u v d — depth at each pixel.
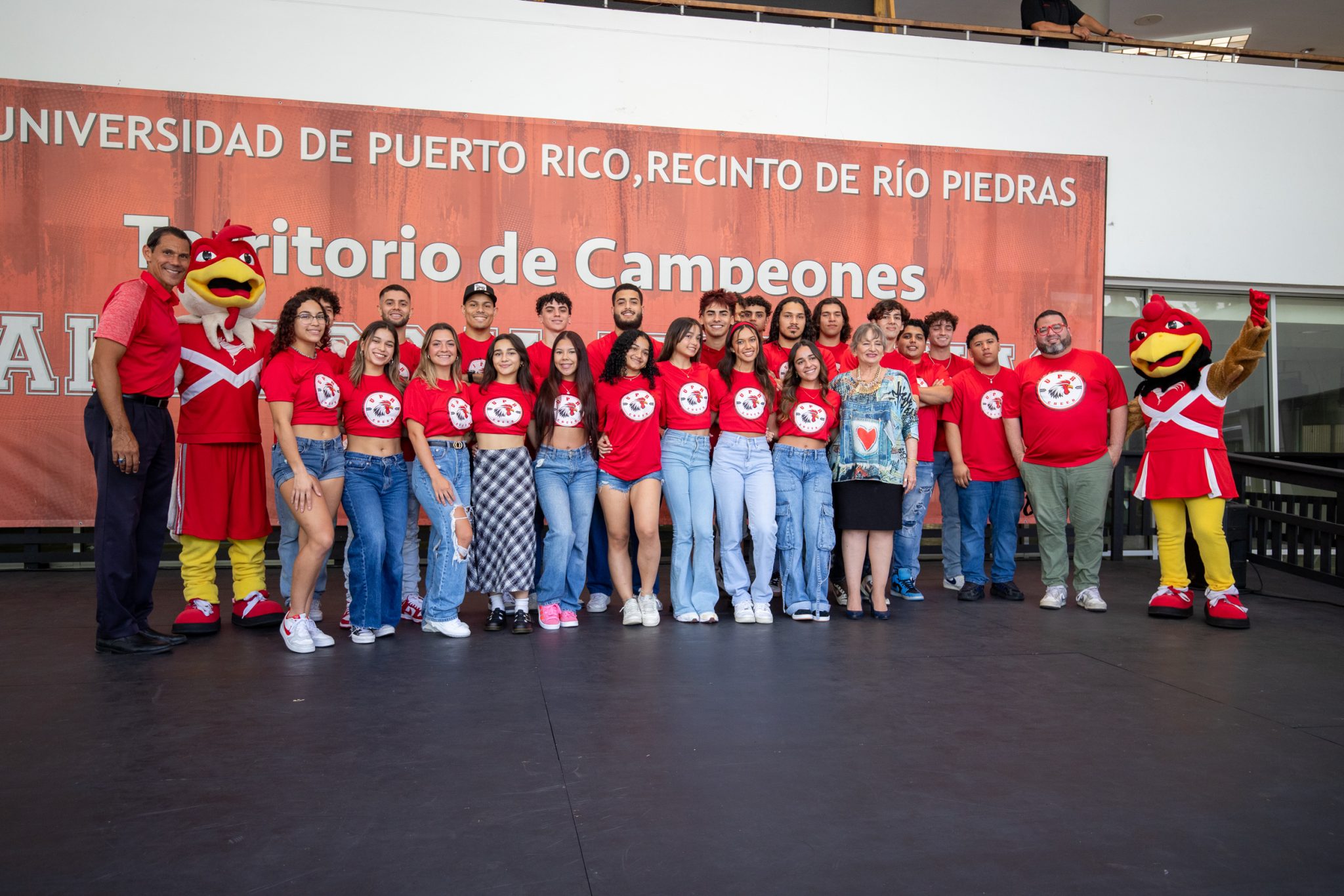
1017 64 7.32
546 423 4.56
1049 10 7.71
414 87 6.52
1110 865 2.04
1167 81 7.55
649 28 6.81
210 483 4.38
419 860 2.03
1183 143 7.59
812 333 5.51
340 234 6.43
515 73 6.64
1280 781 2.56
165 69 6.21
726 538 4.77
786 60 6.99
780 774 2.57
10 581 5.89
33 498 6.12
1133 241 7.55
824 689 3.44
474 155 6.60
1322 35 11.42
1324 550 5.90
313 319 4.08
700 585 4.76
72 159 6.11
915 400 4.94
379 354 4.27
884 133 7.14
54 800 2.36
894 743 2.84
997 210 7.30
